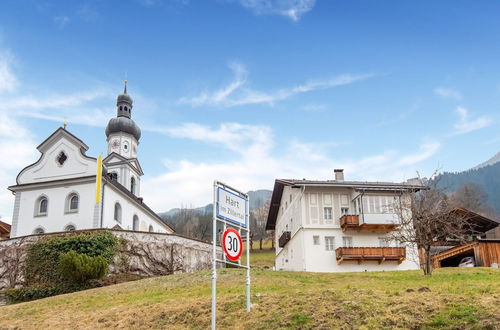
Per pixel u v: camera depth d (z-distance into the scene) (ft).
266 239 326.65
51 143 159.53
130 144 226.58
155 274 120.88
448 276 75.46
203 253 131.64
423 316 41.24
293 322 43.60
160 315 52.54
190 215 375.25
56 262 115.34
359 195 141.08
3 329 59.57
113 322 54.19
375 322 41.32
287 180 148.77
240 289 66.13
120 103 232.12
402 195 133.80
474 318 38.96
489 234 239.91
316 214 143.13
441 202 95.35
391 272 98.53
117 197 162.40
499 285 51.62
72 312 65.10
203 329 46.70
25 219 151.53
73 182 151.74
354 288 54.70
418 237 84.79
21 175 157.79
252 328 44.32
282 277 85.35
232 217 47.26
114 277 109.81
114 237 119.55
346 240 141.90
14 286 116.26
